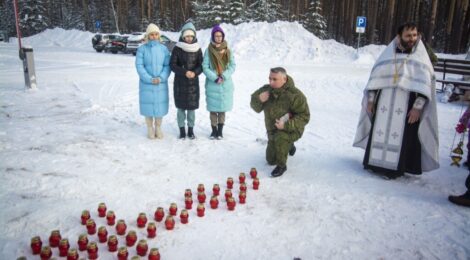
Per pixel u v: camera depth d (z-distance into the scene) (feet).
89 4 197.57
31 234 11.81
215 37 20.67
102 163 17.87
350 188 16.02
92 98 32.68
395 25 115.34
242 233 12.26
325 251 11.39
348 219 13.34
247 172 17.56
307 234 12.30
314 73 56.44
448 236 12.38
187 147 20.80
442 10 119.55
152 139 21.98
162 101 21.12
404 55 16.14
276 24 85.40
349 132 24.98
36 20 168.96
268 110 17.25
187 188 15.61
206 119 27.53
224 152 20.21
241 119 27.55
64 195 14.49
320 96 38.40
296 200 14.75
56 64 60.29
